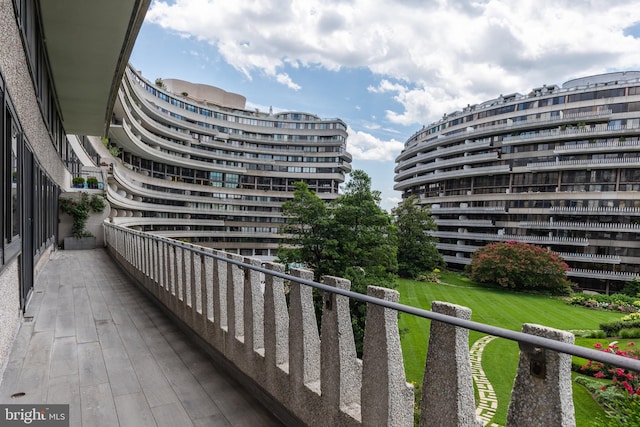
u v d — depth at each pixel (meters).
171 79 78.06
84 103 12.88
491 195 56.44
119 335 4.76
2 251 3.55
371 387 2.01
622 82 46.88
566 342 1.25
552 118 51.31
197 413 2.93
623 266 44.84
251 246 74.56
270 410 2.99
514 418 1.36
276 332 2.90
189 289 4.94
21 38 5.16
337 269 21.34
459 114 64.75
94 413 2.88
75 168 21.19
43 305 6.18
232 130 76.50
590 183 48.00
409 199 50.50
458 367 1.58
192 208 65.69
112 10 7.44
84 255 13.98
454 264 61.19
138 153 51.69
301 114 85.25
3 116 3.62
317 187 80.88
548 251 41.03
